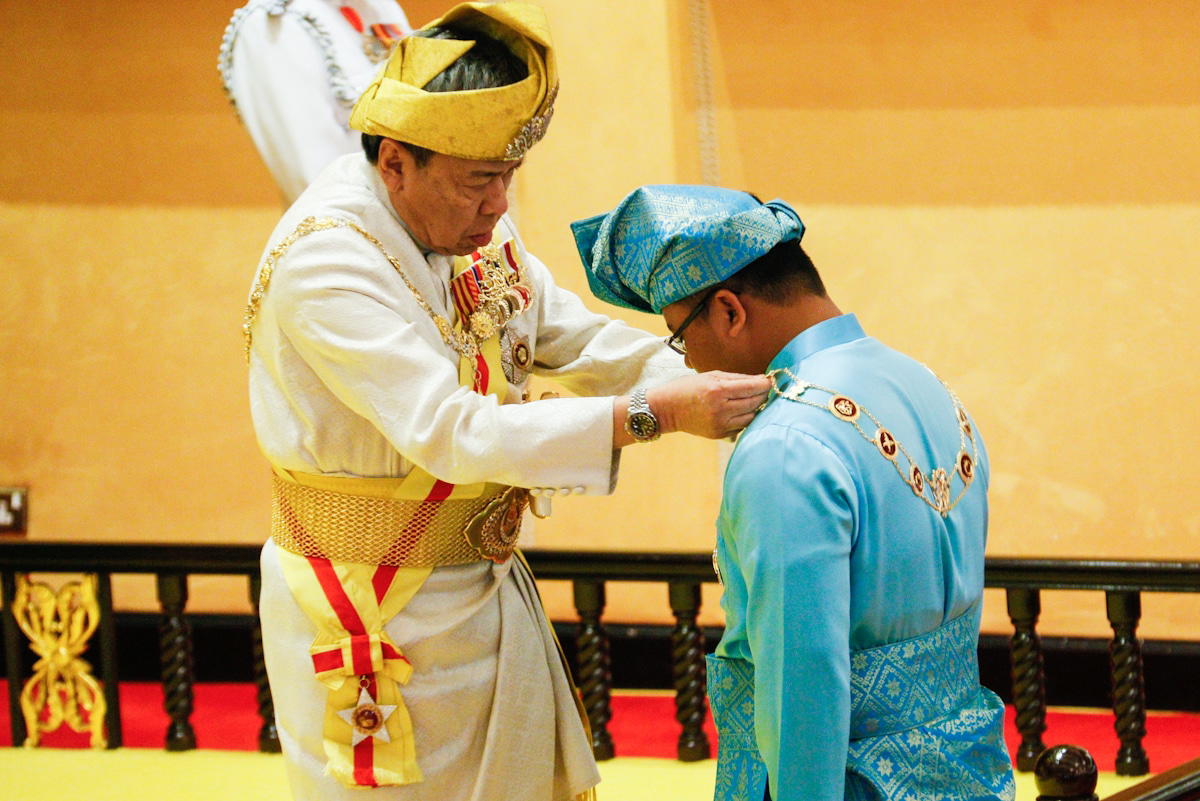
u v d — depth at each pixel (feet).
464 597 16.15
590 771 17.29
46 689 30.48
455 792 16.28
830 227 43.14
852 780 13.17
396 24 22.76
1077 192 41.98
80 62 46.24
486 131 14.40
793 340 13.74
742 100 43.21
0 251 47.03
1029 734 28.02
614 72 43.57
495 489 16.31
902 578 13.07
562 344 18.10
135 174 46.32
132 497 46.68
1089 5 41.55
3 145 46.80
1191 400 41.68
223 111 45.78
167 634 29.78
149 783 27.86
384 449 15.49
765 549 12.44
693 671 28.78
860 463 12.82
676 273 13.62
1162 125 41.47
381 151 14.97
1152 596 40.65
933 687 13.48
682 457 43.88
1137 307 41.86
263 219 45.83
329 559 15.89
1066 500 42.34
